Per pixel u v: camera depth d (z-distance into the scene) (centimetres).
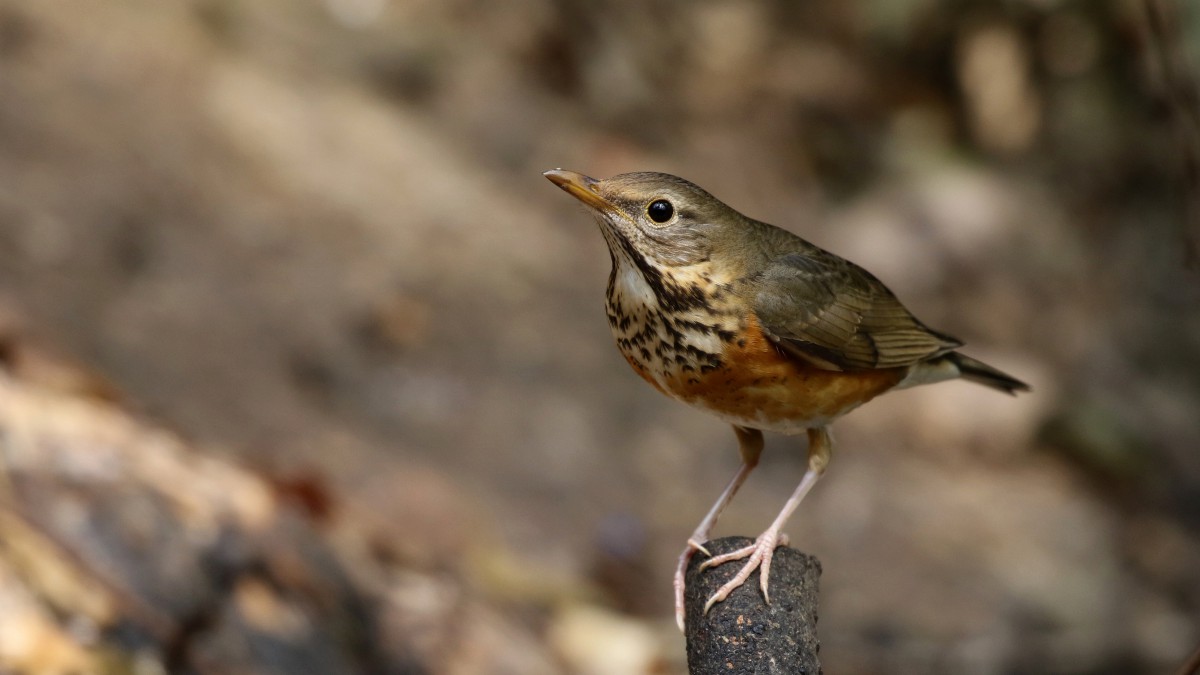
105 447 902
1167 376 1748
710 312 670
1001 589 1298
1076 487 1544
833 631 1195
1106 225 1891
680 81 1941
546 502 1226
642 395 1423
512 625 1012
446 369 1325
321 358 1279
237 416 1138
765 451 1425
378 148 1565
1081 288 1825
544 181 1675
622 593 1164
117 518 834
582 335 1452
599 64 1884
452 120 1695
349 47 1705
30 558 775
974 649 1199
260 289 1310
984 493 1469
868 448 1495
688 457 1370
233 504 920
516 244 1538
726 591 553
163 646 774
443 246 1486
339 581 921
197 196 1373
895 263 1781
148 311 1212
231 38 1605
